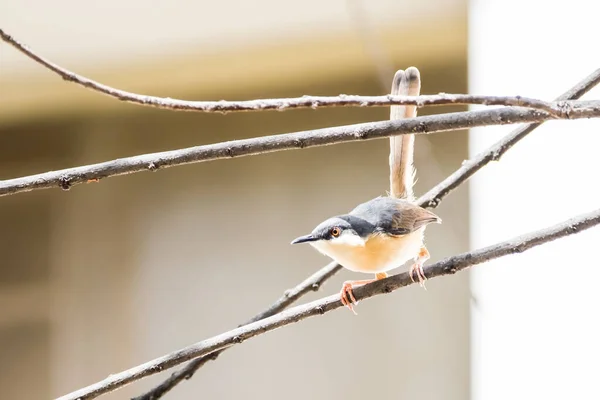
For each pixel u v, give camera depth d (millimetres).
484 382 7578
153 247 10023
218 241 9844
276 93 9445
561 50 6918
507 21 7262
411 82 4574
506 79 7266
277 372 9391
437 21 7574
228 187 9922
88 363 9969
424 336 8930
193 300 9773
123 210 10211
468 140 8688
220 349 4055
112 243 10180
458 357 8773
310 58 8383
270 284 9586
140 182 10227
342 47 8102
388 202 4684
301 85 9266
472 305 8062
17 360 10141
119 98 3666
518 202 7215
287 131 9648
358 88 9062
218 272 9766
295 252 9562
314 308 3898
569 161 6891
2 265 10414
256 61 8477
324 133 3404
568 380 6742
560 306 6883
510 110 3234
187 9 7926
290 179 9727
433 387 8797
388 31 7805
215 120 9922
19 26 8023
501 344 7234
